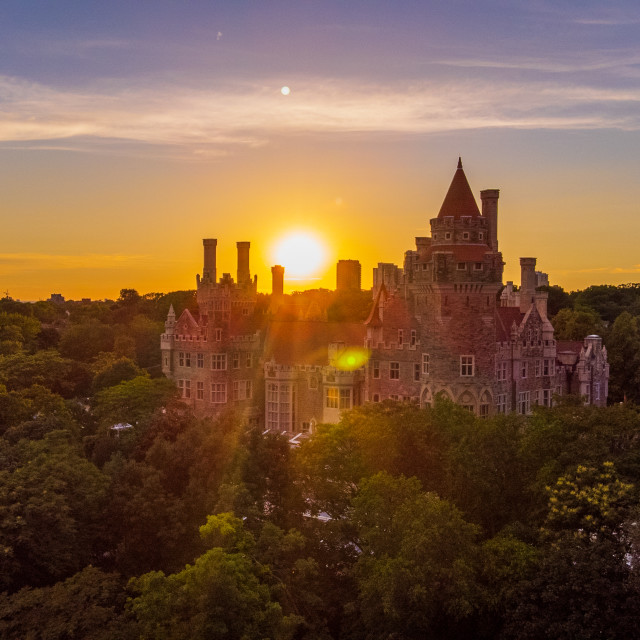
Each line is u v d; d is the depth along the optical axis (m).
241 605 38.56
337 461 55.38
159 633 39.16
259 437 56.44
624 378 112.56
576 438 52.50
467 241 76.12
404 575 41.69
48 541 48.59
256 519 49.19
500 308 87.19
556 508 45.22
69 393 111.38
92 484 52.84
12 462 55.38
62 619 41.59
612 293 186.12
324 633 45.84
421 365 79.75
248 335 96.94
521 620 40.97
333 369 86.06
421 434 57.19
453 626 45.25
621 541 43.78
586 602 39.47
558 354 93.50
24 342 133.38
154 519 50.84
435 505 44.31
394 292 83.81
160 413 67.31
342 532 50.62
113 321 166.00
